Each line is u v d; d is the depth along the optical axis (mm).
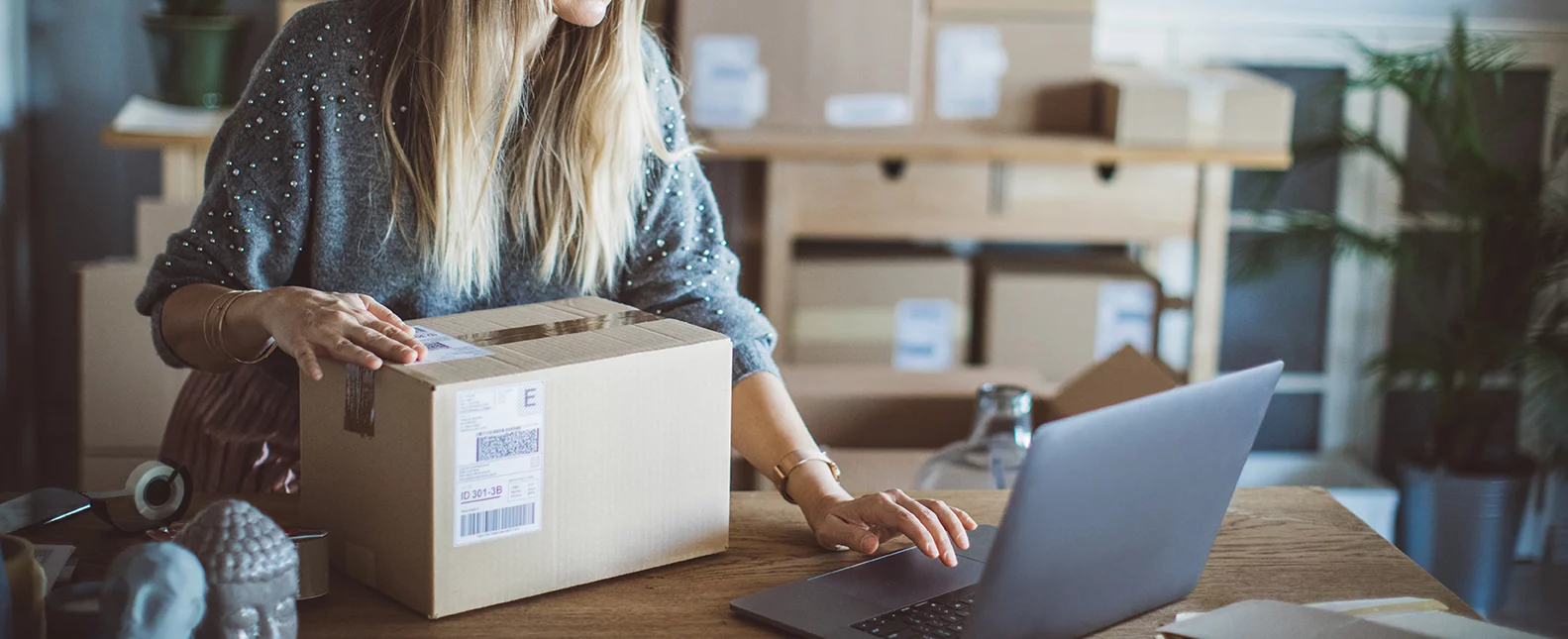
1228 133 2881
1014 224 2932
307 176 1370
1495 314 3189
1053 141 2902
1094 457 1014
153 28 2840
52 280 3191
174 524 1296
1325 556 1338
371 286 1427
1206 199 2938
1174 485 1124
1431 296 3518
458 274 1434
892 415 2363
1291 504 1474
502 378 1117
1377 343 3574
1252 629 1079
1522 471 3234
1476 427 3240
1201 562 1234
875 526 1299
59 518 1279
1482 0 3373
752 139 2824
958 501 1449
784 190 2865
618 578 1230
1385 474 3648
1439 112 3189
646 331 1268
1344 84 3215
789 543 1328
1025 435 1857
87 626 989
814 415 2354
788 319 2965
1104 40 3340
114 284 2275
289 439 1576
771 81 2889
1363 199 3469
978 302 3111
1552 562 3572
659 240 1530
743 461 2115
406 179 1396
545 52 1437
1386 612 1173
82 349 2287
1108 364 2150
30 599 989
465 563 1135
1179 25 3346
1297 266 3521
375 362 1135
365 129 1370
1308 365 3584
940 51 2955
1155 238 2963
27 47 3070
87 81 3115
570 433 1166
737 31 2857
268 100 1351
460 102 1362
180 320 1325
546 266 1473
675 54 2916
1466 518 3182
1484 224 3104
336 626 1116
